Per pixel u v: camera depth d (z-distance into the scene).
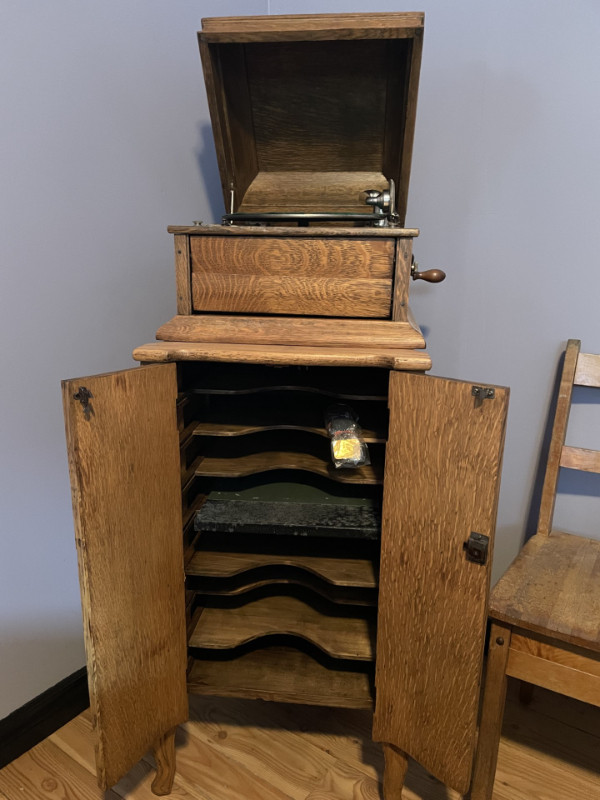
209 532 1.22
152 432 0.91
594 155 1.22
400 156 1.12
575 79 1.20
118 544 0.88
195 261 1.03
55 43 1.09
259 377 1.11
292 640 1.24
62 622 1.32
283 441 1.20
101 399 0.81
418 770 1.23
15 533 1.19
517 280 1.36
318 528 1.02
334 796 1.15
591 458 1.26
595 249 1.26
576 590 1.05
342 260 0.99
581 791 1.17
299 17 0.94
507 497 1.49
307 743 1.29
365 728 1.33
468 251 1.39
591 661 0.94
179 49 1.35
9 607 1.21
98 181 1.22
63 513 1.28
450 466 0.84
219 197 1.55
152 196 1.35
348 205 1.26
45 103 1.09
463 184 1.36
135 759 1.00
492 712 1.04
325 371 1.16
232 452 1.15
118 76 1.22
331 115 1.17
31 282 1.13
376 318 1.01
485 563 0.84
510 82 1.26
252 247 1.01
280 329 1.00
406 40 1.00
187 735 1.30
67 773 1.20
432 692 0.96
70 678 1.35
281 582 1.14
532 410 1.41
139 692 0.98
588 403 1.35
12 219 1.08
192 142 1.43
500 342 1.41
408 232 0.96
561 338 1.34
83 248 1.21
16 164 1.07
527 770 1.22
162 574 0.98
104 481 0.84
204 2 1.39
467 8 1.26
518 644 1.00
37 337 1.16
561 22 1.19
